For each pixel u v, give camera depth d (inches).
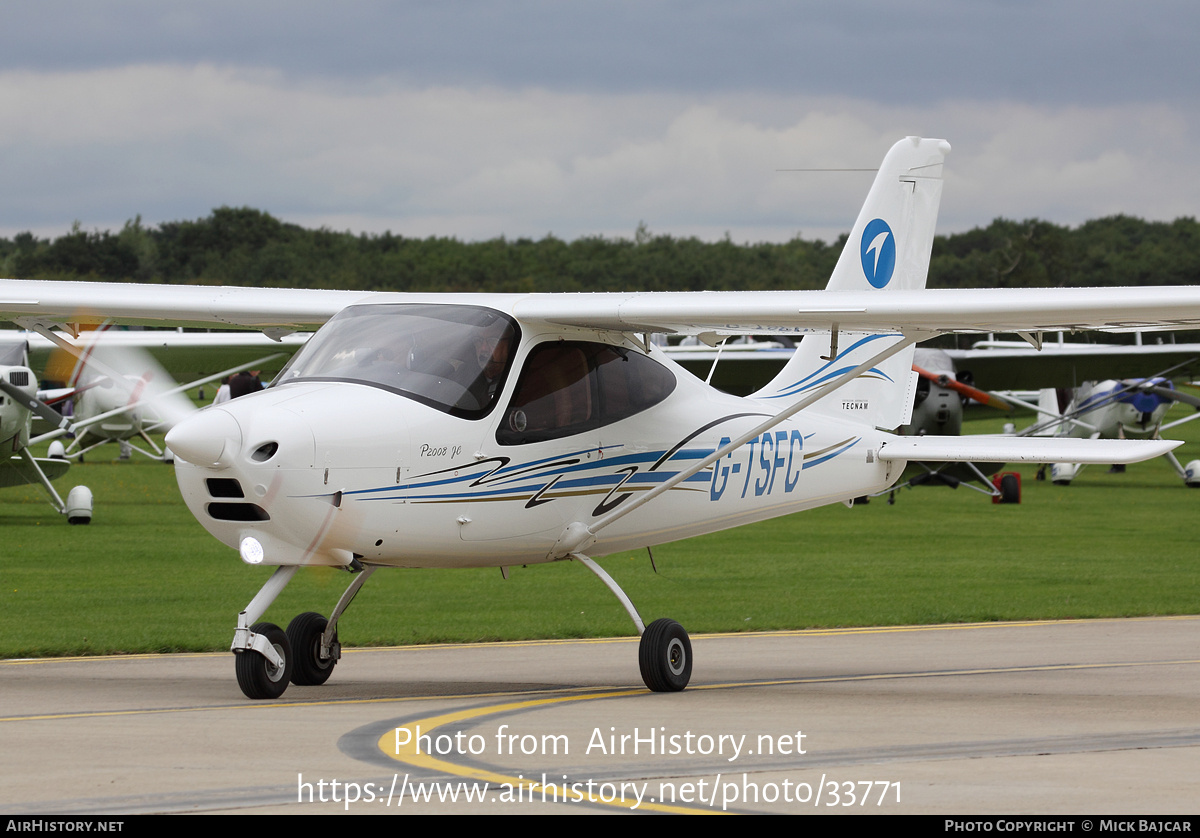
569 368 817.5
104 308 938.1
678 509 894.4
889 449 1037.8
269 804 473.7
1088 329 792.9
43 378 2709.2
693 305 788.0
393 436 717.9
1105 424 3065.9
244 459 671.1
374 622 1179.3
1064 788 505.0
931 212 1127.0
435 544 749.9
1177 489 3031.5
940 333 815.7
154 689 785.6
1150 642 1056.2
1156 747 596.4
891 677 866.8
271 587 734.5
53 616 1160.8
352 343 765.9
